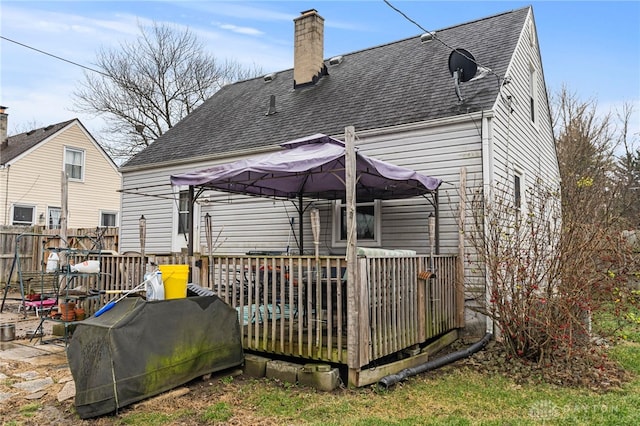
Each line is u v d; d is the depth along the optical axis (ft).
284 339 17.37
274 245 32.86
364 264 16.05
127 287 21.77
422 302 19.71
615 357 20.03
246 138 35.19
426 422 12.96
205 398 14.75
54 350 20.77
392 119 27.84
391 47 39.47
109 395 13.11
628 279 19.69
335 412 13.69
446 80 29.48
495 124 24.85
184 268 16.34
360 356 15.55
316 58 39.50
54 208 63.98
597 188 27.48
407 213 27.25
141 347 14.03
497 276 19.90
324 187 26.94
